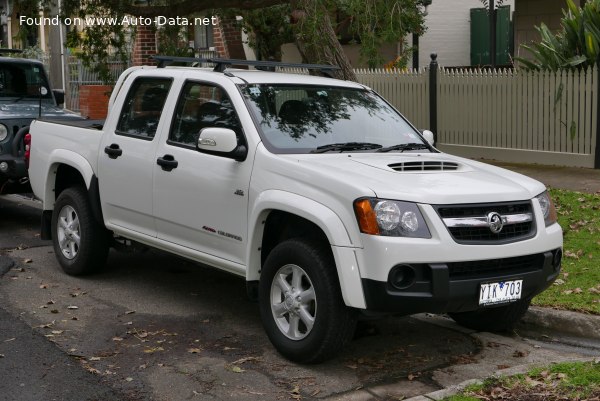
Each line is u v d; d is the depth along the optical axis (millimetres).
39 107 11031
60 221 8203
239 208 6070
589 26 13289
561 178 12312
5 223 11156
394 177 5527
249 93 6426
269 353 5980
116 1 12023
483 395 5000
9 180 10555
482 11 19578
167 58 7363
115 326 6609
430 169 5973
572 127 13273
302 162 5742
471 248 5297
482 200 5453
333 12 12312
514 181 5957
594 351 6141
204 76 6738
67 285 7859
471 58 20062
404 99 16078
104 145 7562
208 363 5773
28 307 7105
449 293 5238
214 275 8359
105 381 5418
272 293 5805
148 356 5914
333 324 5387
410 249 5148
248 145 6094
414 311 5254
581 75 13141
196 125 6656
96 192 7648
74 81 21000
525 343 6359
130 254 9180
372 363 5812
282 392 5262
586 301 6859
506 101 14320
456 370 5699
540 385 5113
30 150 8742
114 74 19344
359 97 7031
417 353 6059
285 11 15789
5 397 5121
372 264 5160
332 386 5367
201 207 6422
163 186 6785
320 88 6871
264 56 18281
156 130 7016
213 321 6785
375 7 9719
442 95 15352
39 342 6176
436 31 19688
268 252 6160
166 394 5215
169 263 8820
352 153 6203
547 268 5746
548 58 13773
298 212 5508
